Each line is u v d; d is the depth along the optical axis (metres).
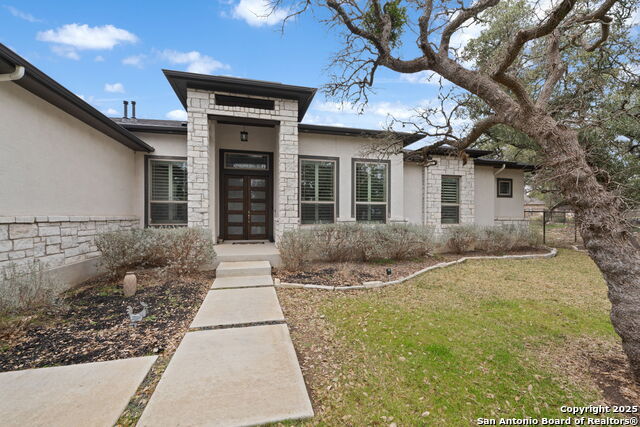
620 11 4.07
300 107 7.86
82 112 5.07
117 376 2.41
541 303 4.46
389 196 8.91
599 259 2.57
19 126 4.08
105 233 5.62
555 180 2.94
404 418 2.00
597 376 2.50
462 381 2.43
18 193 4.06
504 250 9.41
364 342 3.13
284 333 3.29
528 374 2.53
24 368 2.54
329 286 5.25
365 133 8.38
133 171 7.56
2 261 3.75
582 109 3.66
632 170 7.18
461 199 10.20
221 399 2.10
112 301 4.36
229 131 8.84
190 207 6.74
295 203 7.39
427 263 7.41
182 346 2.94
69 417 1.91
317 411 2.05
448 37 3.98
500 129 10.80
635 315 2.35
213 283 5.29
